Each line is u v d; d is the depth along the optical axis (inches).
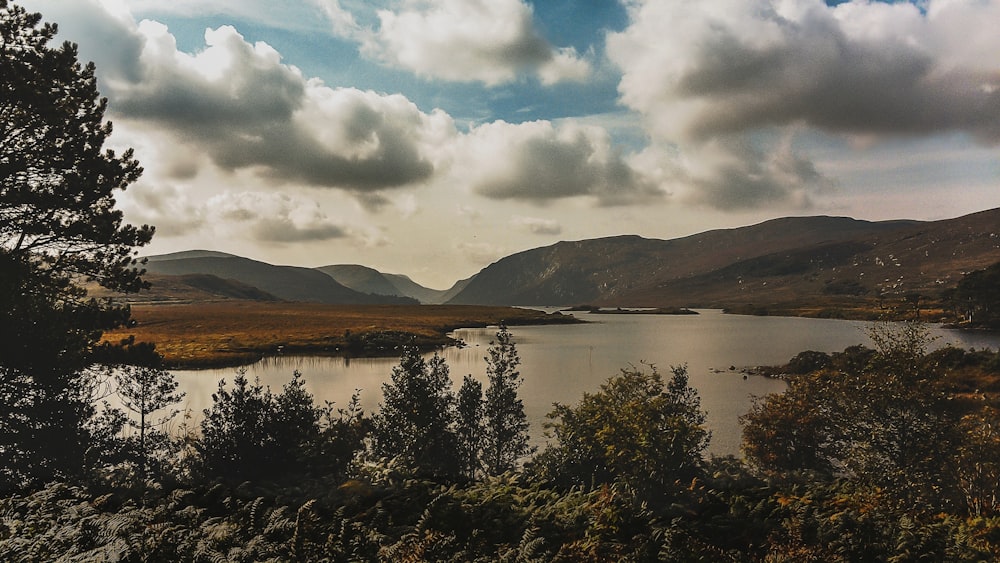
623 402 1513.3
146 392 1327.5
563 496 721.0
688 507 929.5
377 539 538.9
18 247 975.0
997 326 6752.0
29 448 890.7
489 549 546.9
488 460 1738.4
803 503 620.4
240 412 1043.9
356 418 1562.5
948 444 1051.9
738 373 4148.6
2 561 455.2
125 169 1089.4
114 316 1073.5
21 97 942.4
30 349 914.1
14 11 998.4
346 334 6254.9
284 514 610.9
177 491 660.1
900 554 515.2
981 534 599.5
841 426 1211.9
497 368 1877.5
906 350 1162.6
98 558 447.5
